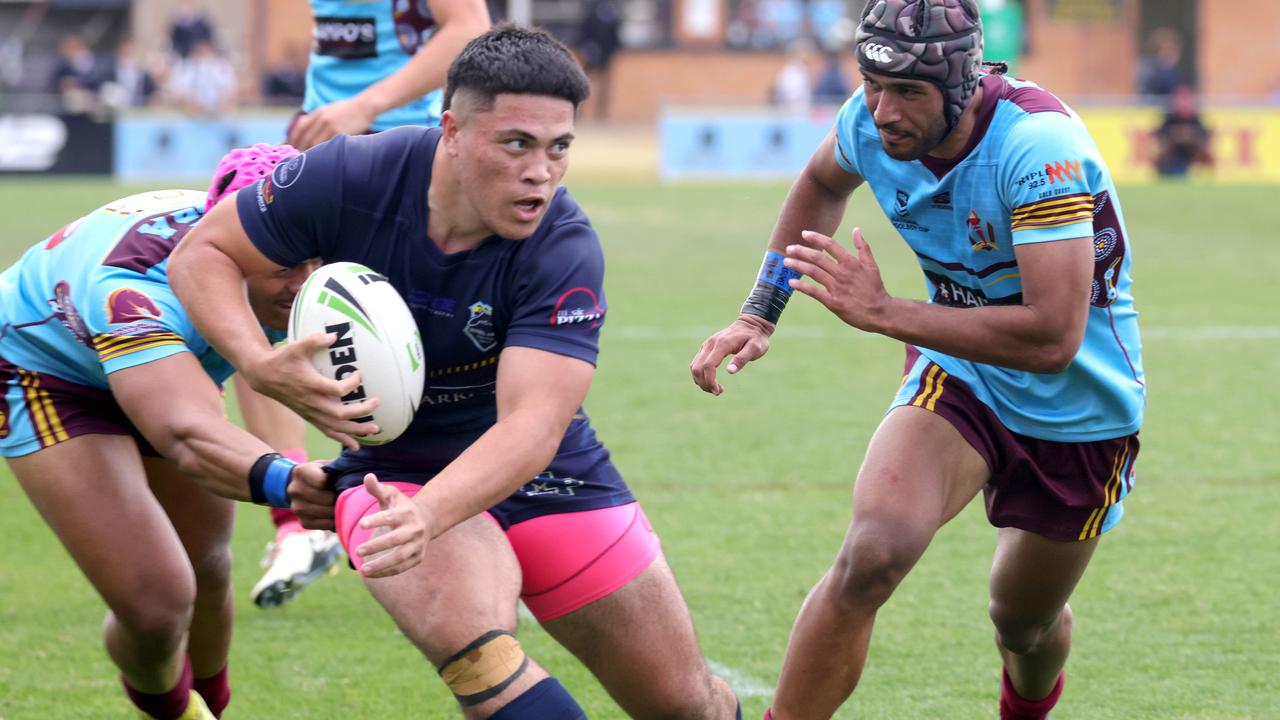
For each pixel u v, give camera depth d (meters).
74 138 85.50
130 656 13.99
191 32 97.44
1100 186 13.29
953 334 12.75
